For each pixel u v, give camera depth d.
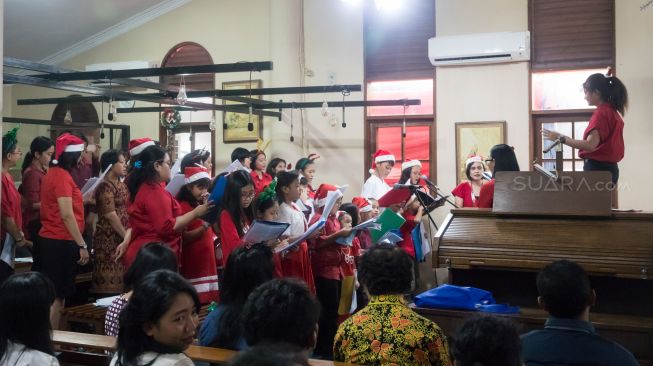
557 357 2.28
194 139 8.76
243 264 2.71
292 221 4.62
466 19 7.56
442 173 7.64
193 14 8.71
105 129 8.97
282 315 1.99
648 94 6.94
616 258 3.38
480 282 3.91
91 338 2.80
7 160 4.67
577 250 3.47
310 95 8.12
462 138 7.57
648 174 6.90
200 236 4.26
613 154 4.45
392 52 7.95
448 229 3.84
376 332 2.42
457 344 1.85
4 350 2.34
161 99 6.59
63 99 7.40
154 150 4.06
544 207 3.68
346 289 5.17
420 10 7.86
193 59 8.74
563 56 7.31
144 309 1.99
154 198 4.01
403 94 7.88
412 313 2.50
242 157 6.32
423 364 2.38
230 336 2.65
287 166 6.59
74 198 4.71
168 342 2.01
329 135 8.07
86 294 5.55
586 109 7.23
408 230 6.62
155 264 2.90
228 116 8.52
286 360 1.13
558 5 7.32
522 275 3.84
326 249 5.09
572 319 2.37
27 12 7.99
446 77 7.65
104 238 5.00
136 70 5.55
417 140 7.83
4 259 4.60
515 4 7.42
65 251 4.59
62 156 4.66
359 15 8.00
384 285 2.53
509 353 1.79
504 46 7.27
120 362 2.02
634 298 3.59
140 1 8.52
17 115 9.48
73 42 9.06
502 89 7.45
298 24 8.12
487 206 4.07
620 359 2.25
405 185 5.27
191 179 4.39
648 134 6.91
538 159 7.36
